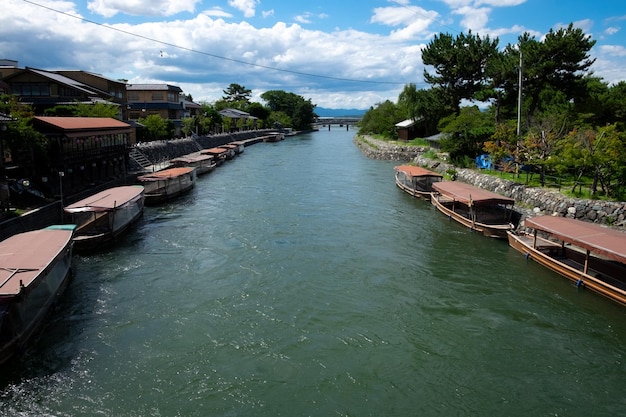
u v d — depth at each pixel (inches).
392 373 425.7
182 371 426.9
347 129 5807.1
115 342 475.8
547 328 504.4
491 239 820.6
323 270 673.0
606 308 547.5
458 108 1830.7
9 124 860.0
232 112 3718.0
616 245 550.0
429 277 647.1
